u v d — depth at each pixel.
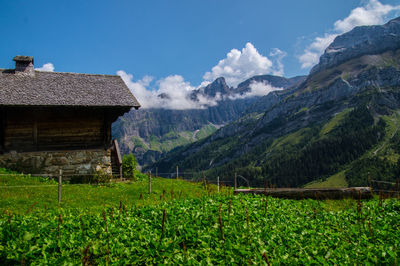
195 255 6.65
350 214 10.76
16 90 21.73
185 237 7.64
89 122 24.45
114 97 24.44
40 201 14.81
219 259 6.45
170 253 6.69
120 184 21.64
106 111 24.47
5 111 22.00
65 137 23.66
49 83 24.03
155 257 6.72
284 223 9.33
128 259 6.58
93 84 25.84
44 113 23.17
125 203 15.54
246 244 7.28
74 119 24.02
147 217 9.72
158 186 21.86
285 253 6.81
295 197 15.20
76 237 7.66
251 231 8.05
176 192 19.80
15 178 19.31
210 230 8.12
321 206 13.16
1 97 20.45
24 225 8.21
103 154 23.91
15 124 22.38
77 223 8.74
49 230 8.03
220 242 7.27
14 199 14.54
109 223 8.74
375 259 6.51
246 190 15.88
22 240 7.21
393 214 10.72
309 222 9.69
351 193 14.84
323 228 9.01
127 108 24.20
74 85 24.81
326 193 14.96
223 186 22.92
